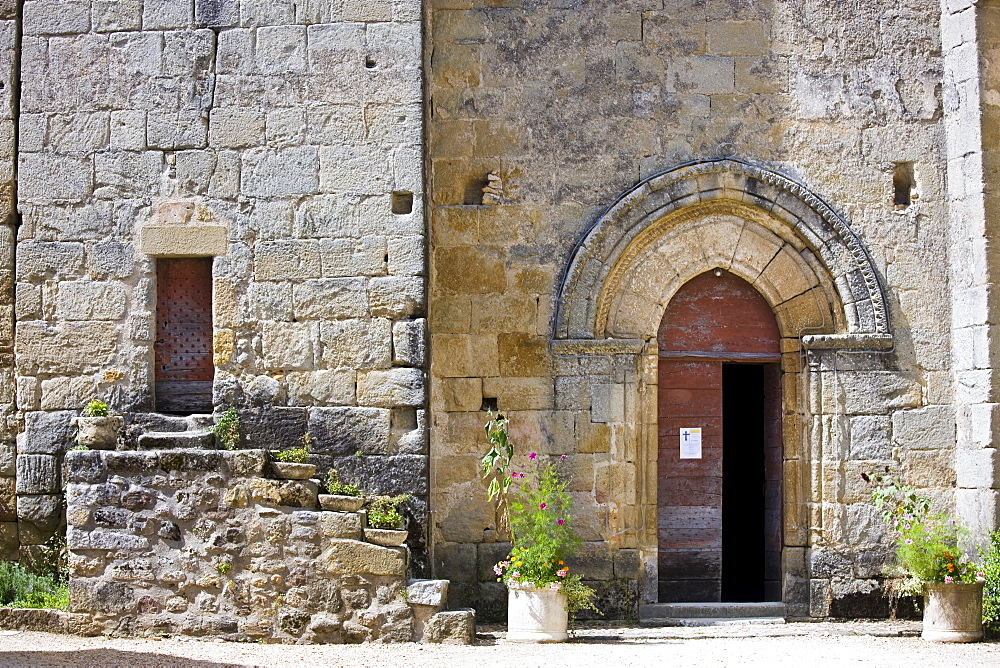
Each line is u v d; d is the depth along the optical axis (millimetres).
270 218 11352
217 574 10305
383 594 10266
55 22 11656
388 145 11320
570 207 12016
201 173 11438
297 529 10297
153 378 11438
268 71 11461
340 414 11133
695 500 12250
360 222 11281
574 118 12086
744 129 12117
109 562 10367
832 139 12117
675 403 12289
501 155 12062
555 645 10250
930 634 10711
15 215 11734
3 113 11719
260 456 10367
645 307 12031
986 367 11438
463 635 10258
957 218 11914
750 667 9195
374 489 11055
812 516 11875
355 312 11211
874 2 12227
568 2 12180
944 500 11836
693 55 12148
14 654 9234
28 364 11477
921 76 12180
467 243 11977
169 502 10375
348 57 11414
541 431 11812
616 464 11766
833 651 10039
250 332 11289
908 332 11953
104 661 9016
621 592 11680
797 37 12195
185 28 11555
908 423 11891
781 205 11992
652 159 12070
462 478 11797
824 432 11891
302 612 10250
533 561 10547
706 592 12188
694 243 12102
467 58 12133
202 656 9383
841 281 11953
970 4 11766
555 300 11930
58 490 11391
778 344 12242
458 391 11859
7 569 11250
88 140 11539
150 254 11422
